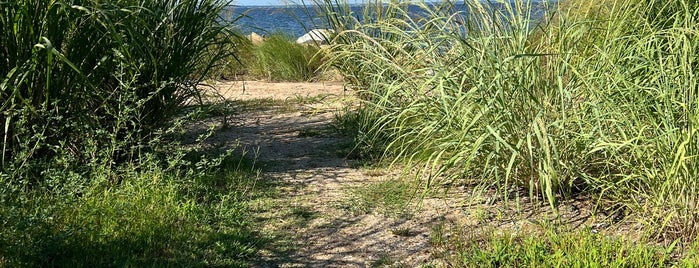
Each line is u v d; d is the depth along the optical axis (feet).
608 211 13.94
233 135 23.26
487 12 15.10
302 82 41.93
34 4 13.83
